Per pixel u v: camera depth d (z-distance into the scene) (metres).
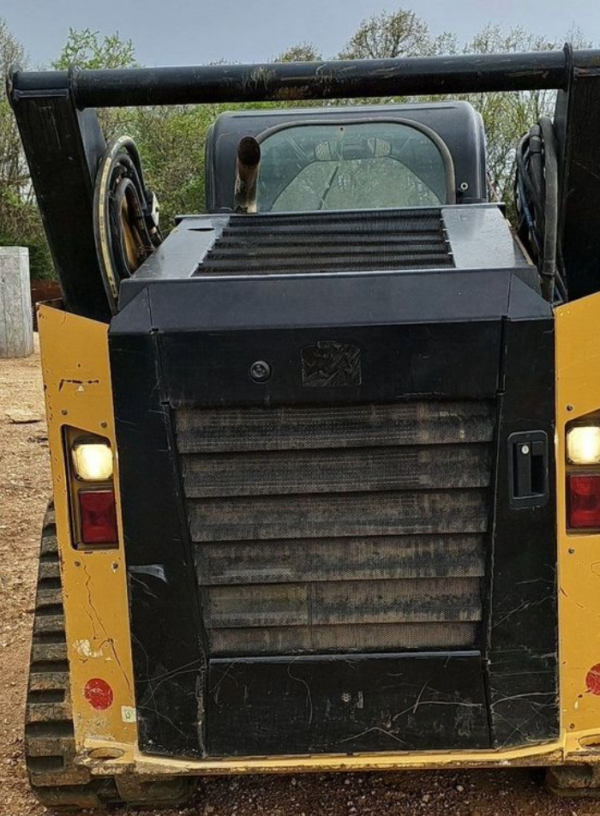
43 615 2.67
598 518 2.16
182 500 2.19
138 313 2.11
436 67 2.30
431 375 2.08
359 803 2.80
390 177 3.80
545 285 2.42
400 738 2.31
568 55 2.28
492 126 19.12
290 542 2.23
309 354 2.08
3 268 13.42
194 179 24.28
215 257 2.41
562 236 2.56
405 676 2.27
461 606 2.24
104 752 2.38
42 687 2.59
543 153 2.61
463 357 2.06
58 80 2.37
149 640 2.28
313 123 3.87
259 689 2.29
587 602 2.21
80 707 2.36
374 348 2.07
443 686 2.27
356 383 2.09
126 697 2.34
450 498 2.18
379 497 2.19
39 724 2.58
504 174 13.55
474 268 2.10
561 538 2.18
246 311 2.08
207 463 2.18
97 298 2.76
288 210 3.82
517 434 2.11
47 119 2.41
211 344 2.09
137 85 2.37
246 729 2.32
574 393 2.09
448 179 3.69
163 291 2.12
